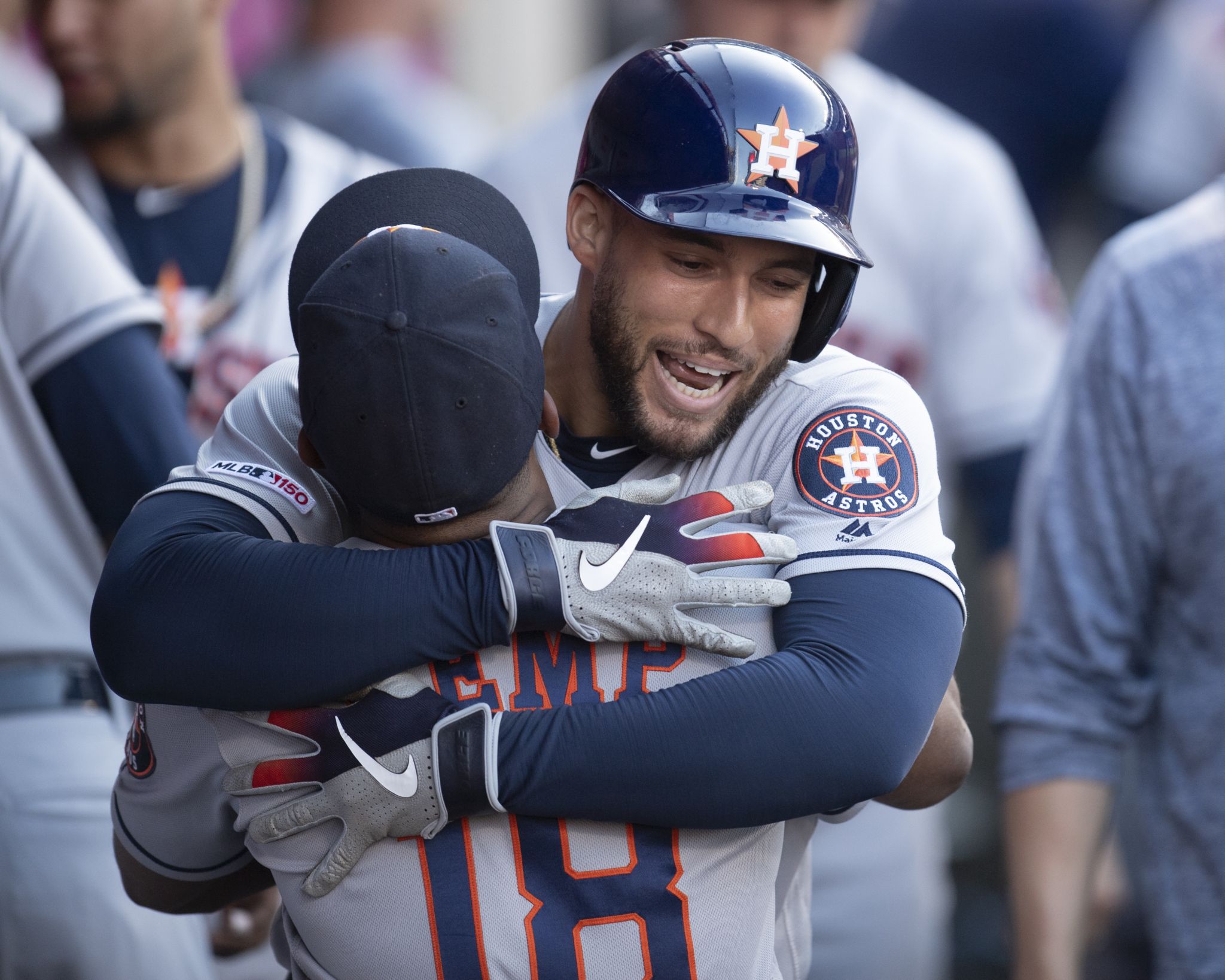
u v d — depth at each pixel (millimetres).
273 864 6281
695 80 6348
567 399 6816
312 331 5758
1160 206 21281
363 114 16734
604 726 5906
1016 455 12586
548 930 6016
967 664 17750
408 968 6051
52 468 9445
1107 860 12203
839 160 6410
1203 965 9102
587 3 26406
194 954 9484
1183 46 21094
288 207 11844
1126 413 9211
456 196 6512
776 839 6340
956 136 12648
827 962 11461
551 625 6000
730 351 6332
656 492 6250
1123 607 9336
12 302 9438
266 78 17422
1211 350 9031
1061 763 9391
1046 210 20250
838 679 5984
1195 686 9172
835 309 6547
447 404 5664
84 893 9117
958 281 12430
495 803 5914
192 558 6070
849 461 6402
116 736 9555
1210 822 9094
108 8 11086
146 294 10922
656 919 6062
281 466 6598
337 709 6055
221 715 6246
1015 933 9453
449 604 5914
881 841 11422
